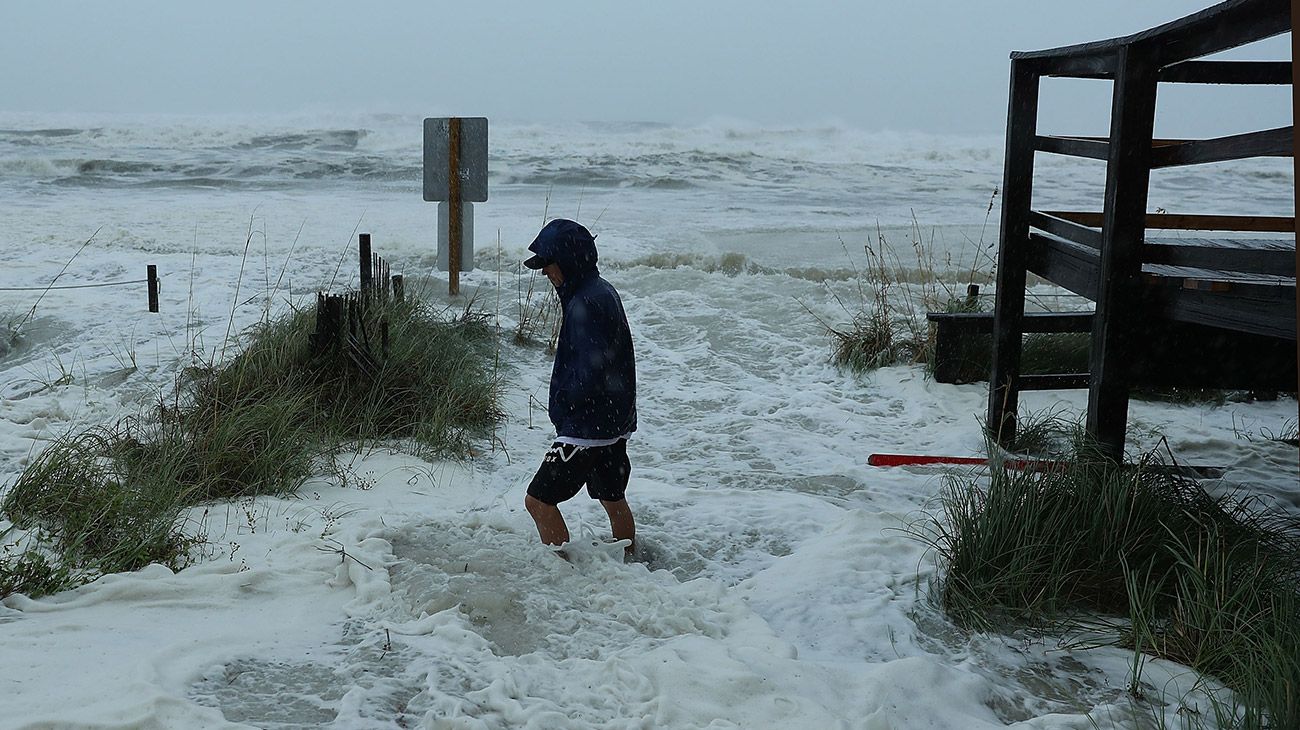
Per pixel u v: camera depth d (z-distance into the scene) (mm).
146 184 24234
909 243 17438
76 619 4383
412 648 4184
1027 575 4926
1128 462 6250
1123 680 4336
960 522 5281
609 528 5832
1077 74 7129
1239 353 6664
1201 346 6637
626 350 5117
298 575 4996
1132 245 6418
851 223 20000
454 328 9836
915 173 31406
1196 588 4609
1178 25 5758
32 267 13055
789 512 6266
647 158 31141
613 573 4980
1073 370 9742
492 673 3990
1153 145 6520
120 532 5266
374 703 3719
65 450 6062
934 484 6926
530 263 4988
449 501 6398
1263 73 6125
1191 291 6059
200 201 20609
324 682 3912
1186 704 4129
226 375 7672
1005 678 4355
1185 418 8852
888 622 4801
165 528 5219
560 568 4969
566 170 28297
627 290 13047
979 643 4625
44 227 16297
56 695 3598
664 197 24031
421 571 4891
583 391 5004
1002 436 7922
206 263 13477
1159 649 4555
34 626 4238
